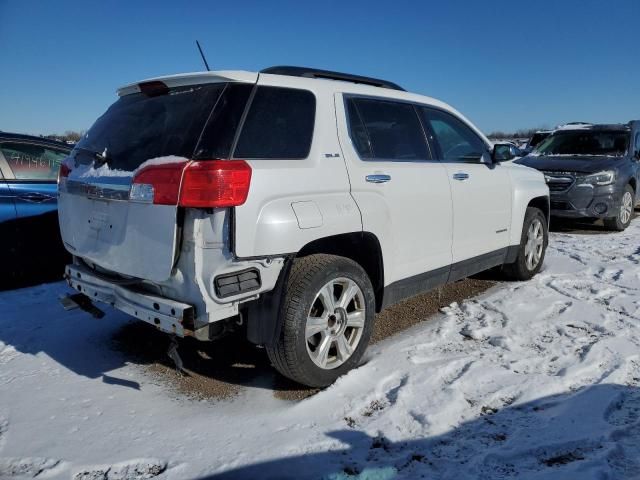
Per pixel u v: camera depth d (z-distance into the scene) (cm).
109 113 354
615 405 299
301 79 334
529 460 252
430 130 427
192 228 267
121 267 300
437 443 268
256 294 291
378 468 249
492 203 480
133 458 257
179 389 329
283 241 288
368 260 368
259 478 243
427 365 352
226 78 295
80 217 336
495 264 508
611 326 420
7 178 525
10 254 523
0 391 325
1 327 429
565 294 509
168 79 315
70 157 364
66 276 359
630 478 235
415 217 386
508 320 437
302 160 313
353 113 359
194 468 250
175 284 278
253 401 314
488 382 328
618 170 859
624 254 684
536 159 930
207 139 275
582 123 1083
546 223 585
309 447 264
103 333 420
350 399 309
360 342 343
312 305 307
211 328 292
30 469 251
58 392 324
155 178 273
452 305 479
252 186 277
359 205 335
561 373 338
